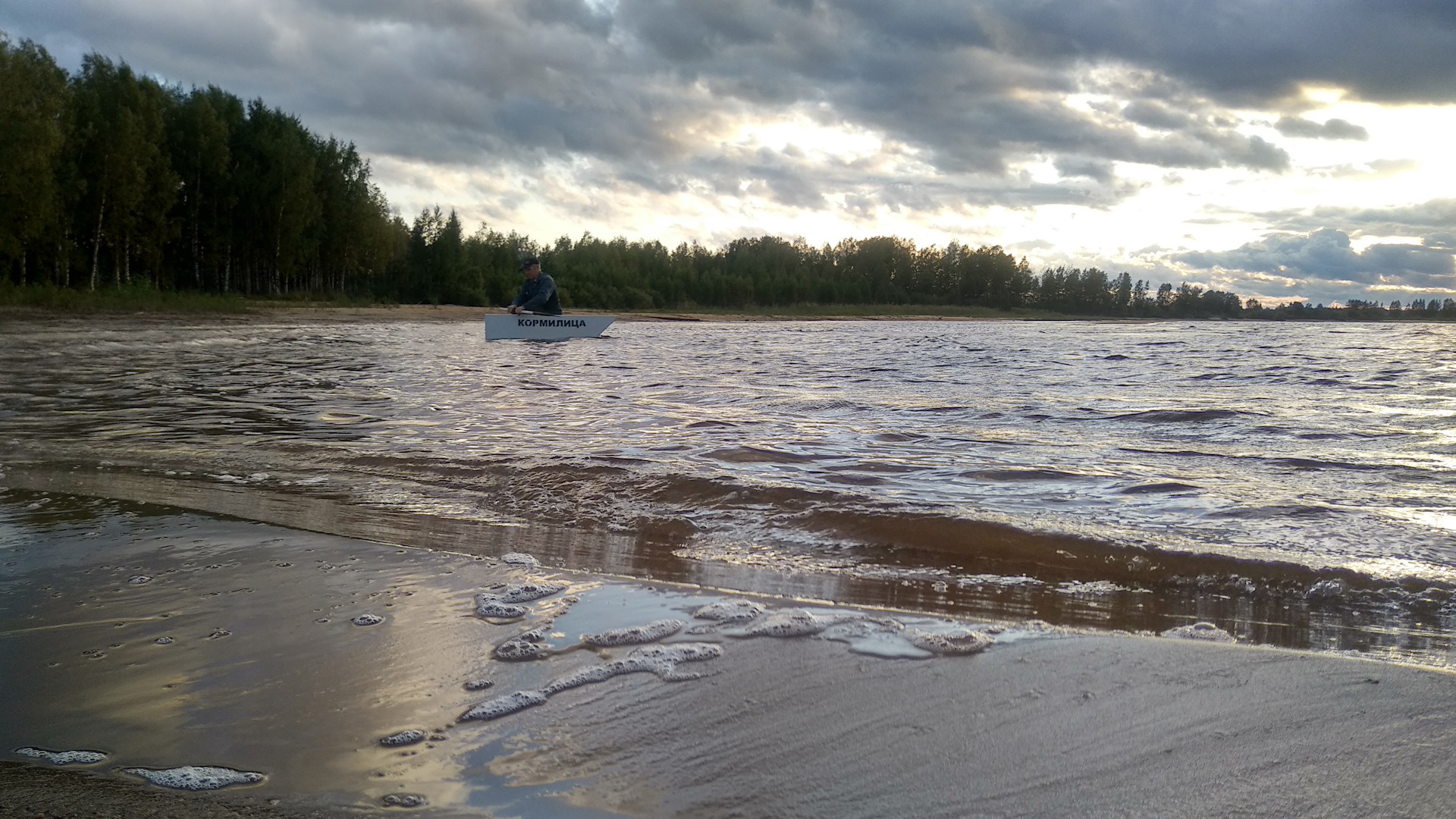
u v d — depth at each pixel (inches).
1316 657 83.2
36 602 100.0
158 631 90.7
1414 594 112.7
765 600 102.4
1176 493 169.2
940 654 84.3
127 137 1216.8
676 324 1729.8
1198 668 80.5
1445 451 218.7
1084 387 409.1
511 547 133.4
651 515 156.3
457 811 56.2
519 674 79.1
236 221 1503.4
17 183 1035.9
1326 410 308.5
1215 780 59.8
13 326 754.2
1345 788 58.4
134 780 60.2
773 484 173.0
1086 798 57.6
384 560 119.3
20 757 63.9
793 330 1440.7
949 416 291.3
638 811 56.1
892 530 142.7
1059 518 148.9
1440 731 66.7
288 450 215.8
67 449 212.1
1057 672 79.5
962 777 60.3
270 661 82.5
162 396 323.6
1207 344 917.2
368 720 69.7
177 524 139.8
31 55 1141.1
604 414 289.9
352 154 1742.1
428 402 319.0
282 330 912.3
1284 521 147.6
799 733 66.9
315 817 55.2
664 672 79.7
